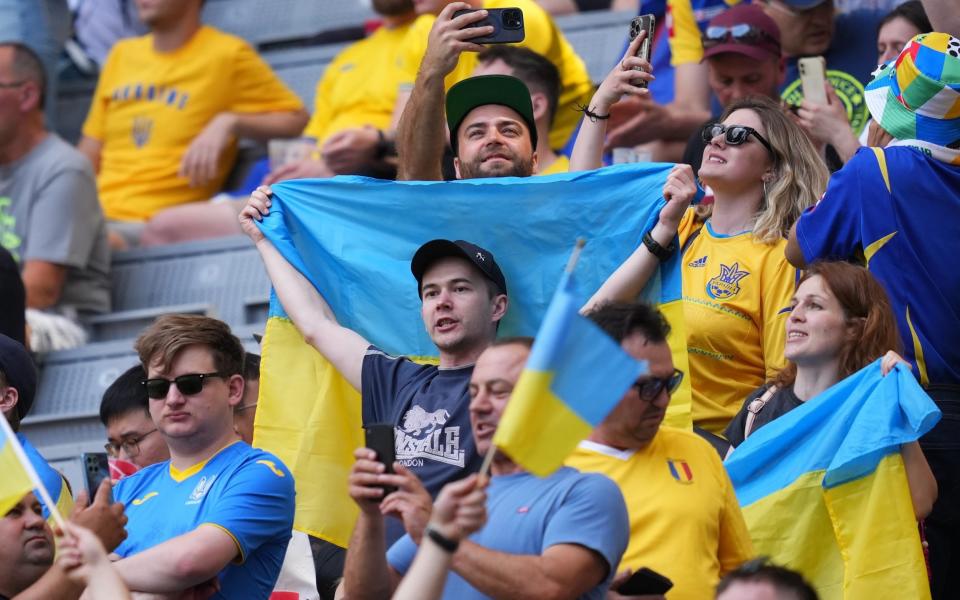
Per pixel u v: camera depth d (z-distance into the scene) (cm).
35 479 1346
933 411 1560
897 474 1584
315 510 1777
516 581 1273
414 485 1274
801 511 1616
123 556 1622
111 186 3112
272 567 1630
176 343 1653
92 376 2652
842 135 2127
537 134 2033
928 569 1711
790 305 1752
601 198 1789
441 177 1986
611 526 1321
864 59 2431
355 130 2655
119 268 2933
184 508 1622
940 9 1997
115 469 1875
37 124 2848
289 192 1873
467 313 1650
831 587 1599
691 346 1895
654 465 1461
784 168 1934
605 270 1780
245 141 3158
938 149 1795
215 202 2983
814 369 1684
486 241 1816
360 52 2936
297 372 1814
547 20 2534
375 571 1318
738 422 1755
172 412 1648
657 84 2734
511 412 1198
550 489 1344
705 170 1953
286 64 3438
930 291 1762
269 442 1800
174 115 3116
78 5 3634
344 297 1839
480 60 2238
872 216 1777
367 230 1850
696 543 1434
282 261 1839
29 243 2802
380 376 1705
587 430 1205
